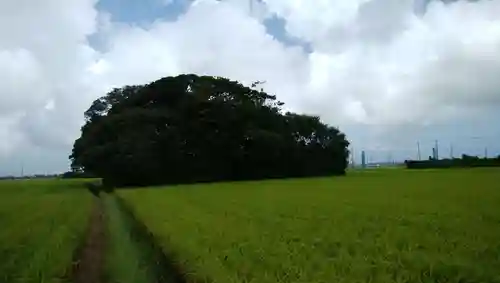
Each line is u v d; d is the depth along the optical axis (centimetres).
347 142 11275
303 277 1310
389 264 1417
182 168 9194
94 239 2500
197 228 2356
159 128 9275
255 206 3516
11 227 2702
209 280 1360
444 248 1627
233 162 9612
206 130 9500
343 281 1263
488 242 1723
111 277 1680
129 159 8444
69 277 1547
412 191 4275
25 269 1583
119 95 10619
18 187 8475
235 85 10375
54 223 2864
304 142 10862
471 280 1267
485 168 9631
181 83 10050
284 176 10175
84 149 9206
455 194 3734
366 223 2333
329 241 1858
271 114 10462
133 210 3653
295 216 2764
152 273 1728
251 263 1498
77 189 7838
